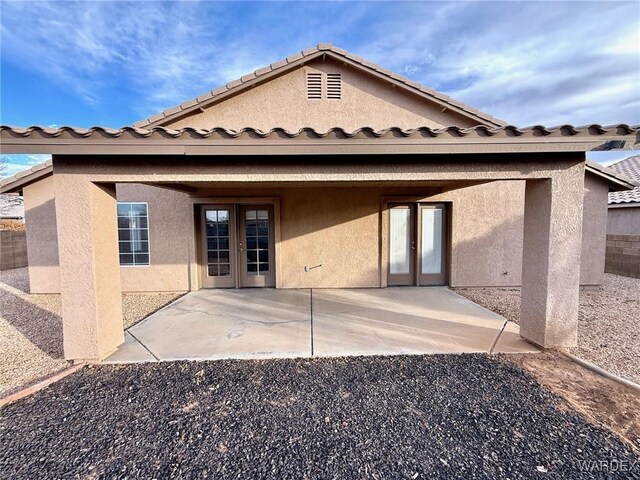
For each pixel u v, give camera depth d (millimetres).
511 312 7789
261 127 9852
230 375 4730
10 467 2979
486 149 4730
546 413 3729
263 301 8961
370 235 10336
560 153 5105
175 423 3619
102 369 4941
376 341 5945
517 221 10203
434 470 2912
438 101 9695
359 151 4688
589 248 10023
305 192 10234
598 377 4555
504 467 2938
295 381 4535
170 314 7809
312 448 3201
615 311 7703
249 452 3160
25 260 16578
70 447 3242
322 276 10398
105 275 5355
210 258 10555
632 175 17016
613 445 3203
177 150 4633
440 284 10664
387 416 3701
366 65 9617
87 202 5004
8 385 4480
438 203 10445
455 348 5598
